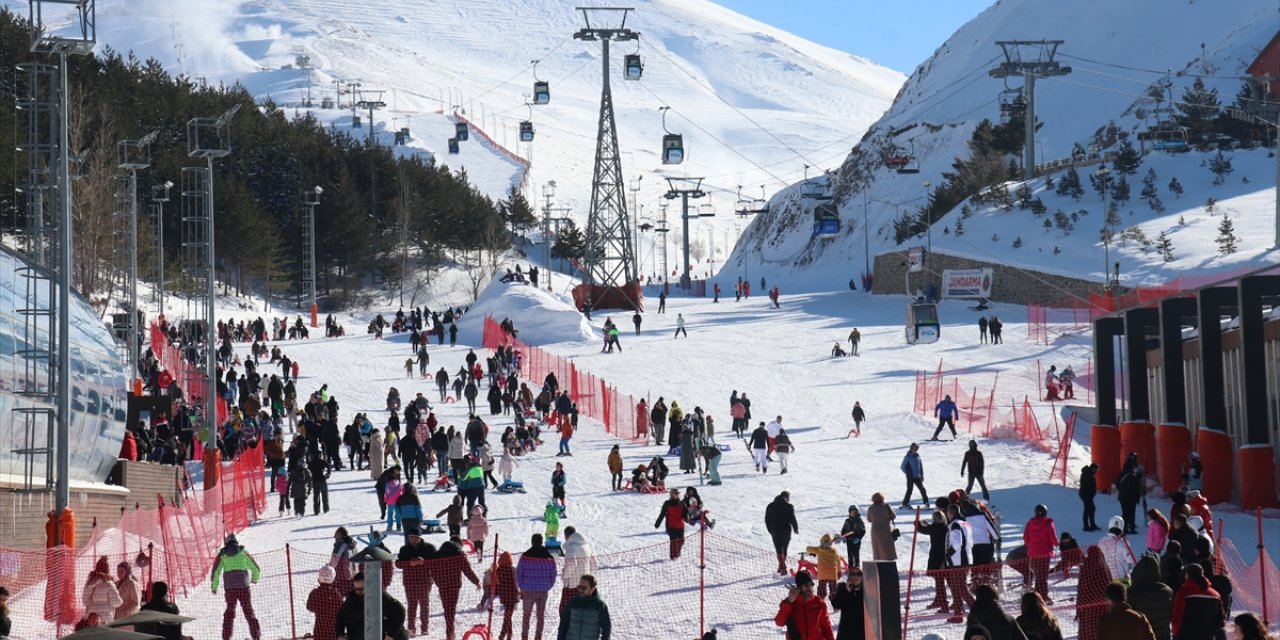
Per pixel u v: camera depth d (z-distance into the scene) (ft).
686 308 330.13
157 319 264.52
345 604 53.93
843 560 78.13
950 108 607.37
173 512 93.71
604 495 119.75
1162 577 60.23
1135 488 101.24
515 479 130.62
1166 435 124.88
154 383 173.37
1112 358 135.44
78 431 97.25
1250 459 113.29
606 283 332.19
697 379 210.38
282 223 443.73
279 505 112.06
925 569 84.89
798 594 55.11
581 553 65.31
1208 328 120.37
